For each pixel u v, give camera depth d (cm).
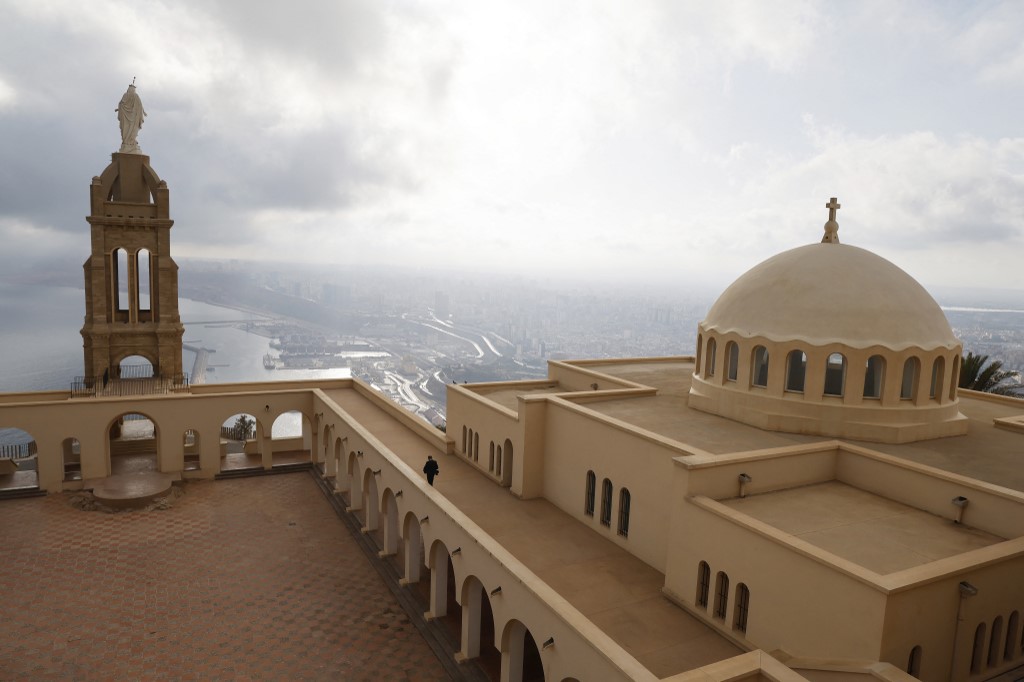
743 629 1551
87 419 3394
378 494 2700
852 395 2064
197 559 2680
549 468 2491
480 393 3170
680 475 1719
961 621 1323
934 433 2111
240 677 1934
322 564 2667
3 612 2228
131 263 3844
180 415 3572
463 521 1967
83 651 2027
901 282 2169
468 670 1939
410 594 2398
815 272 2192
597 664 1280
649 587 1827
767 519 1627
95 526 2970
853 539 1522
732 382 2353
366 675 1966
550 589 1534
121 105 3847
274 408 3759
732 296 2397
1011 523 1535
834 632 1316
